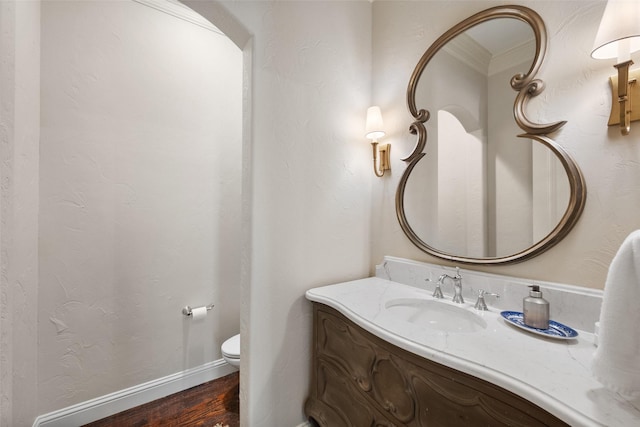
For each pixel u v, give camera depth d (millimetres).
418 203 1469
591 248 930
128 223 1714
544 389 613
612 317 566
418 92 1482
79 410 1541
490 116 1186
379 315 1080
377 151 1697
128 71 1714
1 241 878
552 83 1019
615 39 759
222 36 2090
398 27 1602
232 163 2131
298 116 1434
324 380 1354
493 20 1199
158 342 1812
